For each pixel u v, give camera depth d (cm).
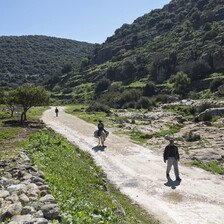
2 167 761
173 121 2791
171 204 762
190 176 1030
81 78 12581
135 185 945
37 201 487
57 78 13912
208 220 650
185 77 6119
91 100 8962
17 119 2667
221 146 1406
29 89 2308
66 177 750
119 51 13375
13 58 19462
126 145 1695
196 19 10775
